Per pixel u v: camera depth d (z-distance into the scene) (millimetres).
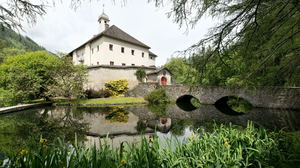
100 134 5809
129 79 20172
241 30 2738
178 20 2705
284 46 3158
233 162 2314
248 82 3461
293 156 2797
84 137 5410
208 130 6250
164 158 2488
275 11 2590
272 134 3422
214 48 2914
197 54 3000
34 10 2215
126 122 7992
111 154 2457
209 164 2418
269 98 13023
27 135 5539
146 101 17531
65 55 14625
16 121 7887
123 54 22766
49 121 7961
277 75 3668
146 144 2340
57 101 15766
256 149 2744
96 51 22125
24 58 17328
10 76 12180
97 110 11766
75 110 11609
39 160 1904
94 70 18969
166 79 21297
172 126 7176
